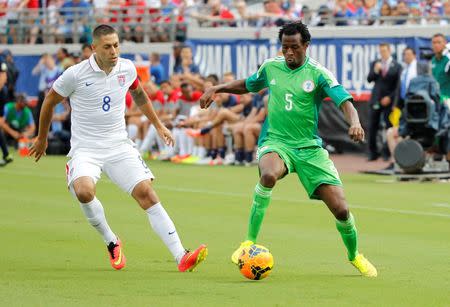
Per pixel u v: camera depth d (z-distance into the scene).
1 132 55.97
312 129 24.44
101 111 24.42
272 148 24.31
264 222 34.31
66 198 41.22
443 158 50.59
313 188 24.12
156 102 61.38
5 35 76.38
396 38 61.78
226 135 59.78
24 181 48.06
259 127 57.50
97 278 23.56
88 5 77.75
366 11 66.56
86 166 24.42
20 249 28.05
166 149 61.28
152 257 26.83
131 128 62.44
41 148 25.23
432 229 32.97
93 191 24.38
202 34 66.94
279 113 24.44
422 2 66.44
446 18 61.88
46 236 30.48
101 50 24.00
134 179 24.38
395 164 49.94
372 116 57.84
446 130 49.06
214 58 66.56
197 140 59.75
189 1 73.50
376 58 62.22
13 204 39.03
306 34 24.25
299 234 31.42
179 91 60.72
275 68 24.70
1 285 22.58
